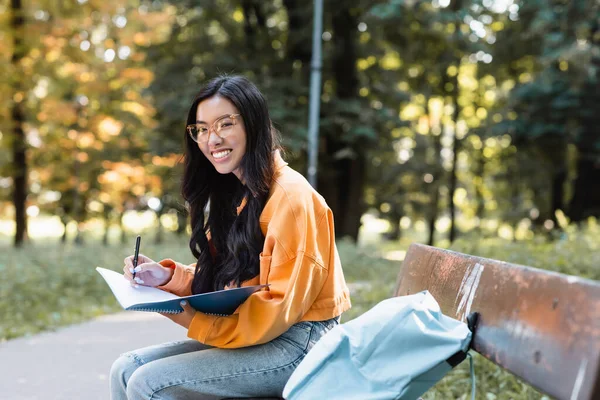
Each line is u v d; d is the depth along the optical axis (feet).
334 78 54.95
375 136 52.70
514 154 67.87
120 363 8.27
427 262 8.75
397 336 6.36
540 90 56.90
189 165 8.62
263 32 55.42
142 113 61.05
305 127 49.73
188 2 53.62
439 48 58.23
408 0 49.98
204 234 8.52
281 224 7.47
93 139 59.41
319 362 6.45
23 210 59.98
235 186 8.57
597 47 48.85
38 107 55.01
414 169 72.90
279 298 7.30
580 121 58.44
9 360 16.94
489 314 6.56
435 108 87.30
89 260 35.19
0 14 51.62
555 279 5.63
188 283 8.52
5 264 33.12
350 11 53.26
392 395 6.14
